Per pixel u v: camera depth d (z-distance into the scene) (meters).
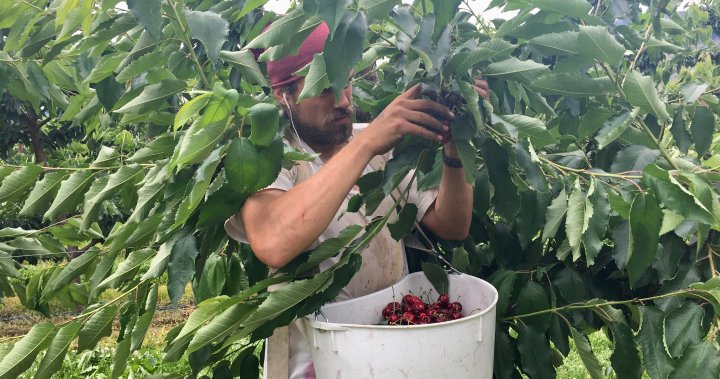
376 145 1.44
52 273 2.68
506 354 1.84
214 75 2.23
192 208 1.35
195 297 1.96
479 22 2.08
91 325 1.89
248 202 1.56
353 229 1.48
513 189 1.55
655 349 1.49
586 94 1.62
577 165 1.78
